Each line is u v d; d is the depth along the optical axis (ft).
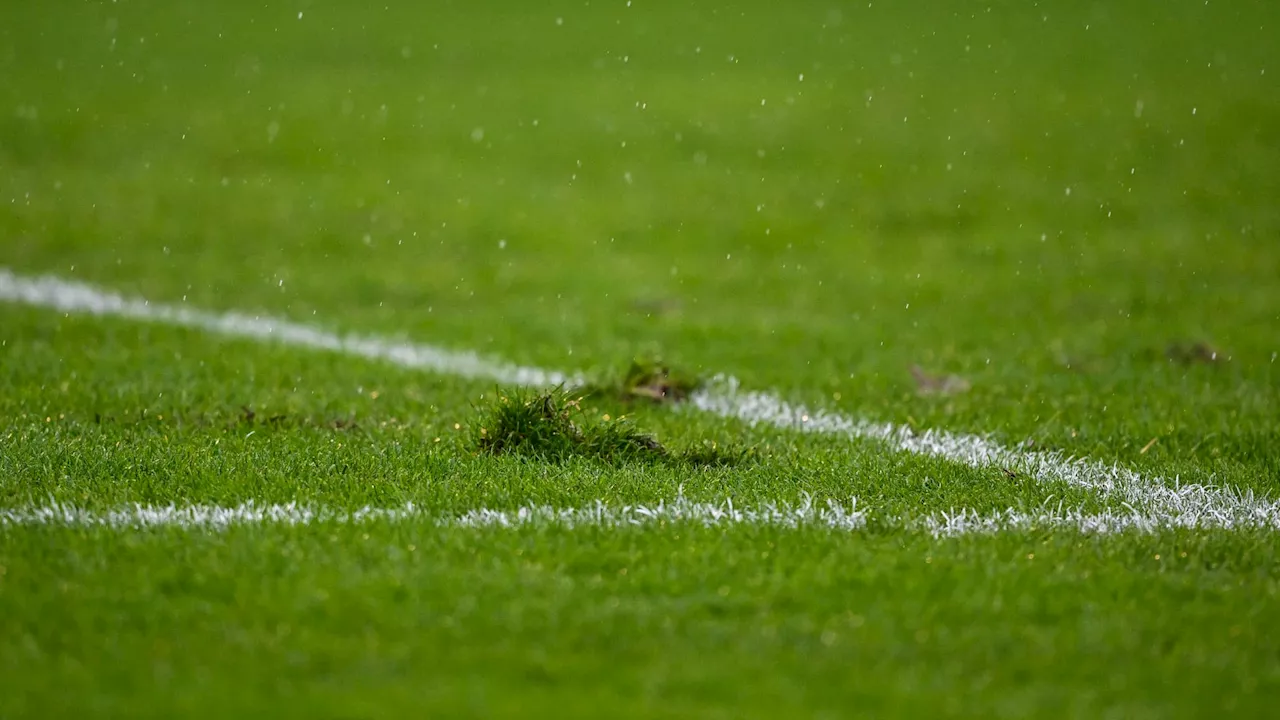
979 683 42.47
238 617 45.75
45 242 129.49
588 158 179.22
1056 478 64.90
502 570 49.88
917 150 180.55
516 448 65.36
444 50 258.37
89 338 94.63
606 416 69.56
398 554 50.96
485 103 213.25
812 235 141.49
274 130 190.60
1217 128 187.93
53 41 258.57
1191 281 119.65
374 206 151.74
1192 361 92.94
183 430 71.00
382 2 310.86
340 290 116.37
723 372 88.84
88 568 49.37
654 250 135.54
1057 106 204.33
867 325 104.78
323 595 46.93
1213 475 65.92
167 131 187.62
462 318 106.73
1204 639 45.75
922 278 122.72
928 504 59.41
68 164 167.12
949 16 288.71
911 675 42.86
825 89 221.05
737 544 53.42
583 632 45.19
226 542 52.34
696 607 46.98
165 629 44.88
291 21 287.48
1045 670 43.42
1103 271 123.75
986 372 89.71
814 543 53.52
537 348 96.22
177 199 151.43
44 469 61.36
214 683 41.45
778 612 46.93
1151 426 75.20
